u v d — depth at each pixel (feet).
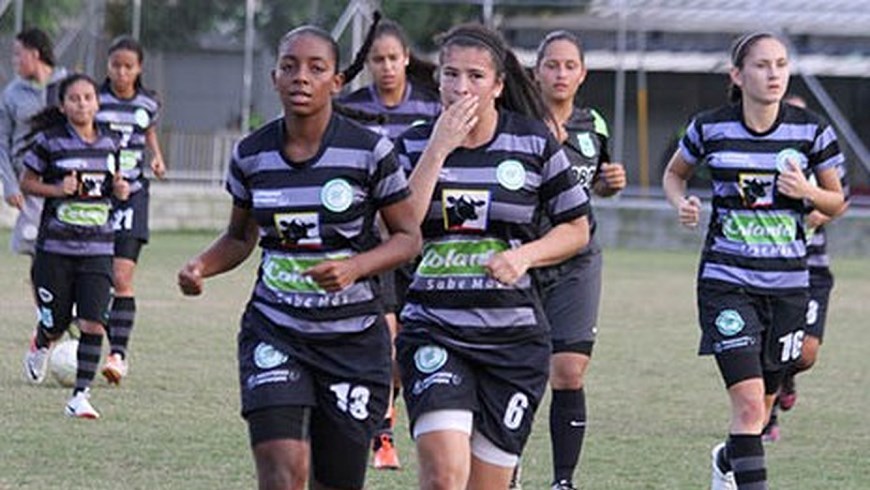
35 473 66.03
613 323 129.80
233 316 124.36
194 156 226.58
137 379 92.07
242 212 48.14
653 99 241.55
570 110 68.23
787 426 85.10
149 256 174.09
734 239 61.57
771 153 61.57
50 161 83.56
